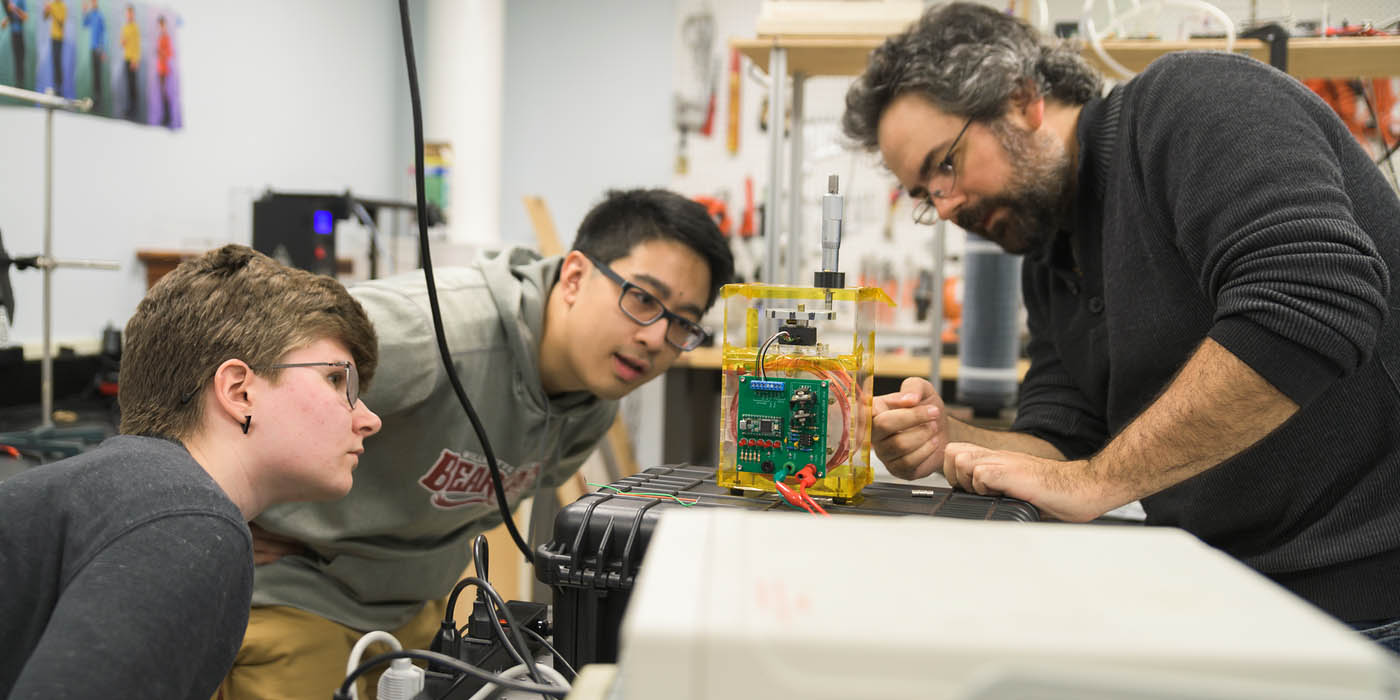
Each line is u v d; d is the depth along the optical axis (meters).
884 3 1.78
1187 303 0.99
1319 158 0.84
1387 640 0.89
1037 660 0.33
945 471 0.95
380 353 1.16
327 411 0.93
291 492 0.95
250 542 0.81
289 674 1.25
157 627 0.70
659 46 4.71
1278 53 1.67
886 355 4.13
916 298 4.41
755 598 0.37
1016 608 0.37
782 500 0.84
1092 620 0.35
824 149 3.77
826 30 1.79
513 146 4.89
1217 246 0.85
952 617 0.36
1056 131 1.18
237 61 3.54
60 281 2.84
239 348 0.89
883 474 1.41
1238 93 0.89
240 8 3.54
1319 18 1.75
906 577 0.40
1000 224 1.22
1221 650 0.33
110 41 2.97
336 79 4.13
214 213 3.45
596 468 3.08
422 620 1.49
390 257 3.00
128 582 0.71
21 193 2.69
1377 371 0.89
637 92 4.75
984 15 1.20
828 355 0.88
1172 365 1.03
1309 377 0.78
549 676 0.70
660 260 1.31
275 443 0.91
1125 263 1.05
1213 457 0.83
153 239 3.18
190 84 3.31
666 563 0.41
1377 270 0.80
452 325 1.25
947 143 1.16
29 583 0.76
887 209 4.40
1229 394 0.80
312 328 0.93
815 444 0.85
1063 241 1.27
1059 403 1.31
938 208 1.23
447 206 3.74
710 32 4.66
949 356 3.98
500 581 2.14
